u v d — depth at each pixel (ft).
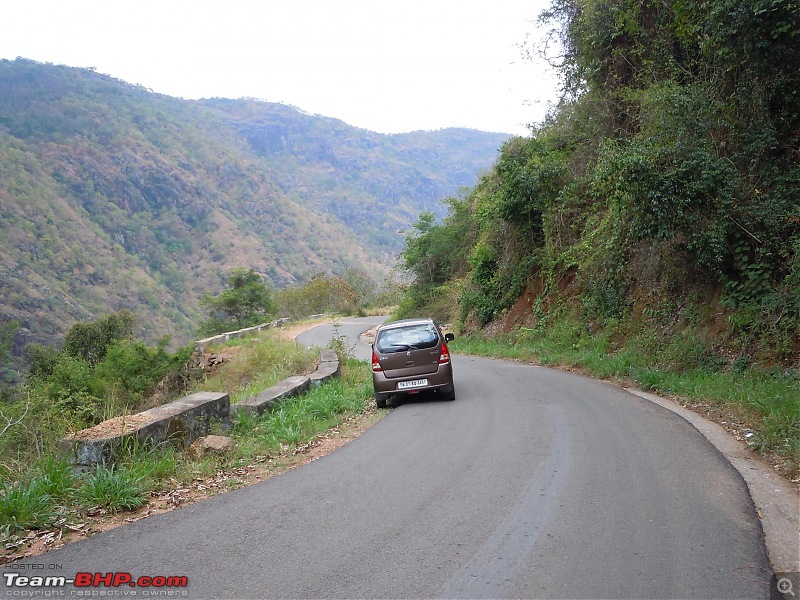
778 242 34.35
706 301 39.88
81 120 558.56
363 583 12.28
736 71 37.65
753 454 20.98
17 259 285.02
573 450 21.85
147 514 17.56
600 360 44.91
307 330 127.13
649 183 35.96
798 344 31.19
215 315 165.48
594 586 11.68
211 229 508.53
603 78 58.44
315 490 18.90
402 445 24.53
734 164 36.96
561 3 63.31
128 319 111.45
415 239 132.57
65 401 40.75
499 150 76.64
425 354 35.35
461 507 16.48
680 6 41.52
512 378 43.78
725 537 13.76
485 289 84.02
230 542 14.83
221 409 27.73
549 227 66.74
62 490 18.22
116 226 434.30
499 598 11.39
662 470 18.97
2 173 374.02
